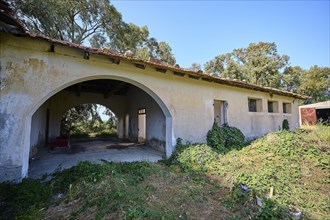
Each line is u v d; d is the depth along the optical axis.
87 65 4.31
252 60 23.91
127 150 7.47
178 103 5.86
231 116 7.29
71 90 10.30
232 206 2.79
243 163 4.38
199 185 3.57
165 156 5.98
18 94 3.53
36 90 3.70
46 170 4.43
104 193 2.80
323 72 23.52
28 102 3.61
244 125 7.70
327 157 4.18
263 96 8.66
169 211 2.50
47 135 9.23
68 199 2.83
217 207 2.76
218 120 7.79
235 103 7.49
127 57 4.37
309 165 4.04
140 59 4.54
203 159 4.74
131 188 3.03
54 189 3.24
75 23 12.01
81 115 15.16
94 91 11.15
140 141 10.07
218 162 4.61
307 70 25.00
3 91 3.40
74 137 12.73
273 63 22.44
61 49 3.94
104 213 2.37
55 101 9.92
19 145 3.47
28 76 3.63
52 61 3.90
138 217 2.24
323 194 3.11
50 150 7.42
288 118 9.95
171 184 3.51
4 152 3.33
